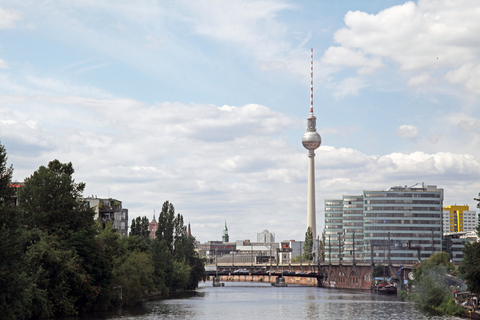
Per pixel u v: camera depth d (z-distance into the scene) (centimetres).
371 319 13075
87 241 12088
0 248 8200
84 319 11531
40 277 10762
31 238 11175
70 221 12231
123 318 12175
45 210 12119
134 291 16088
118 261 15512
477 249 11394
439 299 15625
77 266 11444
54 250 11112
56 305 11012
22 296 8831
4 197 8812
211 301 19050
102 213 18325
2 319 8450
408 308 16100
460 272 11619
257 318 13450
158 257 19675
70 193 12488
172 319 12575
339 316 13888
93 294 12081
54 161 13375
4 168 8806
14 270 8606
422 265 18425
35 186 12181
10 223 8669
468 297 14525
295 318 13488
